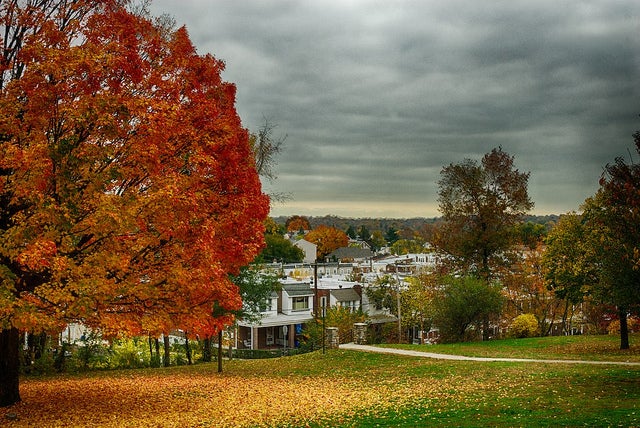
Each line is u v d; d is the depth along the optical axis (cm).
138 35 1716
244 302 3781
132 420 1581
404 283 6862
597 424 1241
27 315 1312
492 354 3325
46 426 1500
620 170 2164
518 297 6097
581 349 3588
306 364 3175
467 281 4544
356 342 3909
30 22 1510
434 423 1401
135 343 3938
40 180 1335
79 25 1581
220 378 2694
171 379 2662
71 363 3272
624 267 2080
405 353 3334
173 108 1517
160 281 1594
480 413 1509
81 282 1378
